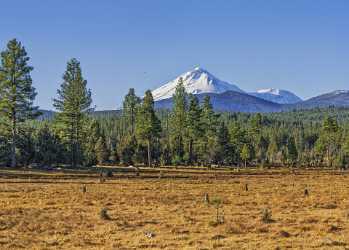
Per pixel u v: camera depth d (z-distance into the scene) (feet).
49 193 150.00
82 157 302.45
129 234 87.71
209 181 215.31
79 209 117.70
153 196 147.23
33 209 115.75
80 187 172.35
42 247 75.97
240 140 438.40
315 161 541.34
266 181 224.33
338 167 449.06
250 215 112.06
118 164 369.91
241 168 371.76
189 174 256.73
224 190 172.96
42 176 210.38
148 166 350.43
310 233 90.33
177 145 406.21
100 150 373.81
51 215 107.04
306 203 135.95
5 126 260.42
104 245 78.64
